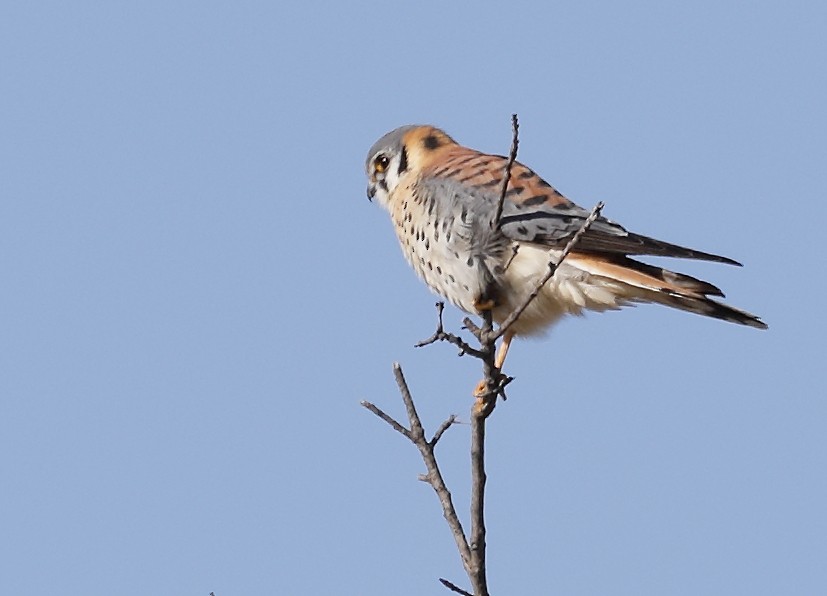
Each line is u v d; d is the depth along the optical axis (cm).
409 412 729
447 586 730
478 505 750
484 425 765
